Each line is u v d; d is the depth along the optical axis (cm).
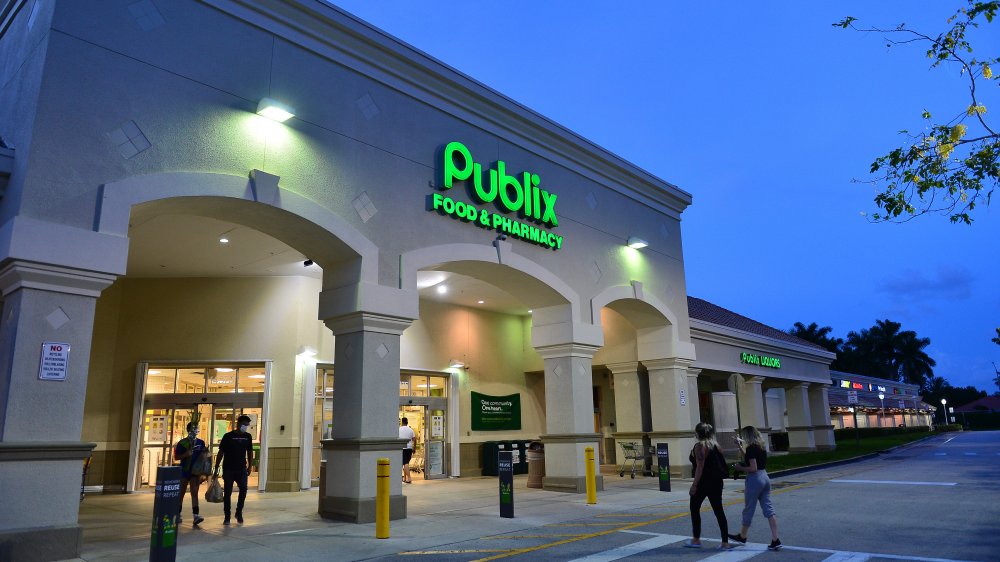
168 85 995
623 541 942
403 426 1917
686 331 2067
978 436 5191
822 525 1040
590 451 1400
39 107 865
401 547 919
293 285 1836
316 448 1806
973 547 848
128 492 1656
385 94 1305
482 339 2298
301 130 1148
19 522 774
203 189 994
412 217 1299
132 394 1730
